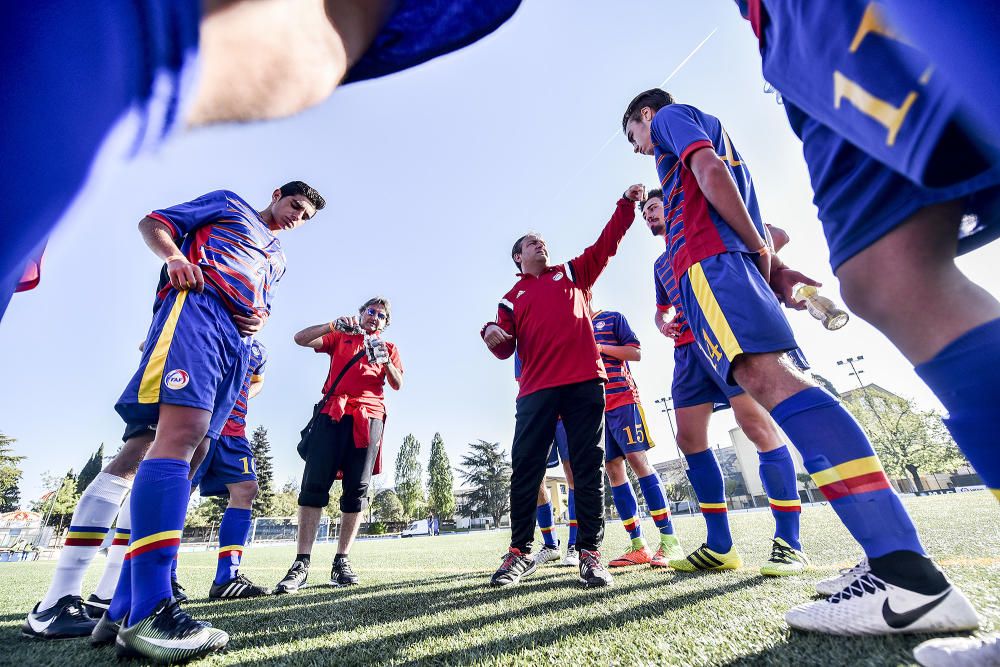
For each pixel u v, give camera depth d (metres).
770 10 0.78
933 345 0.83
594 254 3.19
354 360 3.76
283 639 1.50
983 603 1.24
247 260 1.96
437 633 1.44
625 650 1.13
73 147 0.26
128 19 0.28
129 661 1.37
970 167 0.58
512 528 2.71
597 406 2.68
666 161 1.82
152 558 1.43
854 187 0.92
